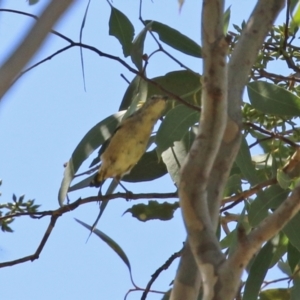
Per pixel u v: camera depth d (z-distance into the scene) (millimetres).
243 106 8859
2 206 8617
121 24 8539
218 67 4844
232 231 8391
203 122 4918
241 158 7875
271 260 8031
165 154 7926
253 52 6180
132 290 7574
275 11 6328
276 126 8938
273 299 8984
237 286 4770
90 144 8336
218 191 5617
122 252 7566
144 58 7121
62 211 8320
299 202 4855
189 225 4910
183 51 8336
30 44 2662
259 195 7785
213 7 4871
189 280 5328
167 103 9086
